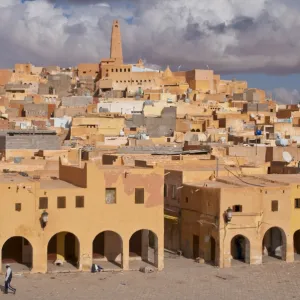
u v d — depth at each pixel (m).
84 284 50.03
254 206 57.06
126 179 54.00
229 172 66.69
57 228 52.41
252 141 104.75
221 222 56.09
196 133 121.75
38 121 134.00
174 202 63.31
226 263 56.38
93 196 53.22
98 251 57.59
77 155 84.38
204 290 49.41
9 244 54.94
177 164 71.56
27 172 65.62
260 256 57.41
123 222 54.03
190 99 180.62
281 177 64.38
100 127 126.50
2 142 92.06
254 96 197.88
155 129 134.00
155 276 53.03
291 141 105.81
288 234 58.34
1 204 50.72
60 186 54.12
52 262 55.62
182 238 61.72
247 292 49.09
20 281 50.16
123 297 47.22
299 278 53.16
